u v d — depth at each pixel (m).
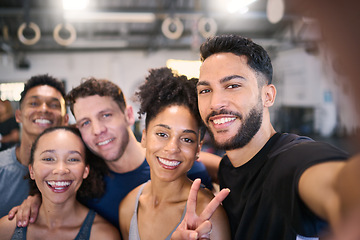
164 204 1.25
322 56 0.34
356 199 0.44
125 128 1.61
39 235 1.40
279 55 8.73
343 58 0.30
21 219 1.41
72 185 1.43
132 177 1.63
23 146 1.86
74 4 5.00
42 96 1.90
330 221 0.59
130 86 9.39
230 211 1.13
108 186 1.62
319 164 0.78
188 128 1.20
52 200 1.38
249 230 1.01
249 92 1.04
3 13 5.41
